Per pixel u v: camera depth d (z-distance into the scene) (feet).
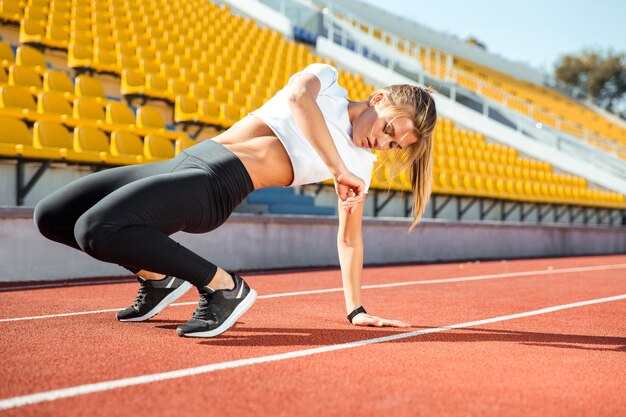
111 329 9.21
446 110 54.13
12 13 34.24
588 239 41.75
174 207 7.39
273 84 42.14
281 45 53.88
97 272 18.53
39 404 5.38
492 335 9.58
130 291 14.93
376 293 15.80
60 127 21.99
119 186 7.79
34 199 20.79
